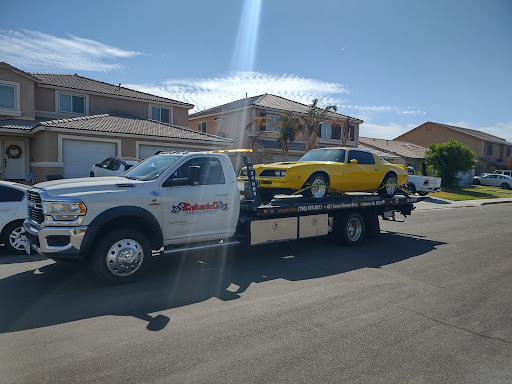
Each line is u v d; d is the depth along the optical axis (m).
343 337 4.23
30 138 19.92
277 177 8.42
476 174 48.31
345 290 5.89
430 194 26.67
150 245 6.18
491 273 7.09
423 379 3.45
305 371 3.51
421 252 8.83
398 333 4.38
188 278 6.32
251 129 29.44
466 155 32.03
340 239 9.14
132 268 5.91
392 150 40.69
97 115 21.47
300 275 6.67
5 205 7.63
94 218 5.56
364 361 3.73
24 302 5.10
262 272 6.81
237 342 4.04
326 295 5.62
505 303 5.47
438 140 53.41
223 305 5.13
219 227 6.86
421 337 4.30
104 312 4.79
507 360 3.84
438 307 5.26
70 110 22.42
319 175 8.76
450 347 4.08
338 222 9.13
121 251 5.79
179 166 6.50
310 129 26.53
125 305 5.04
